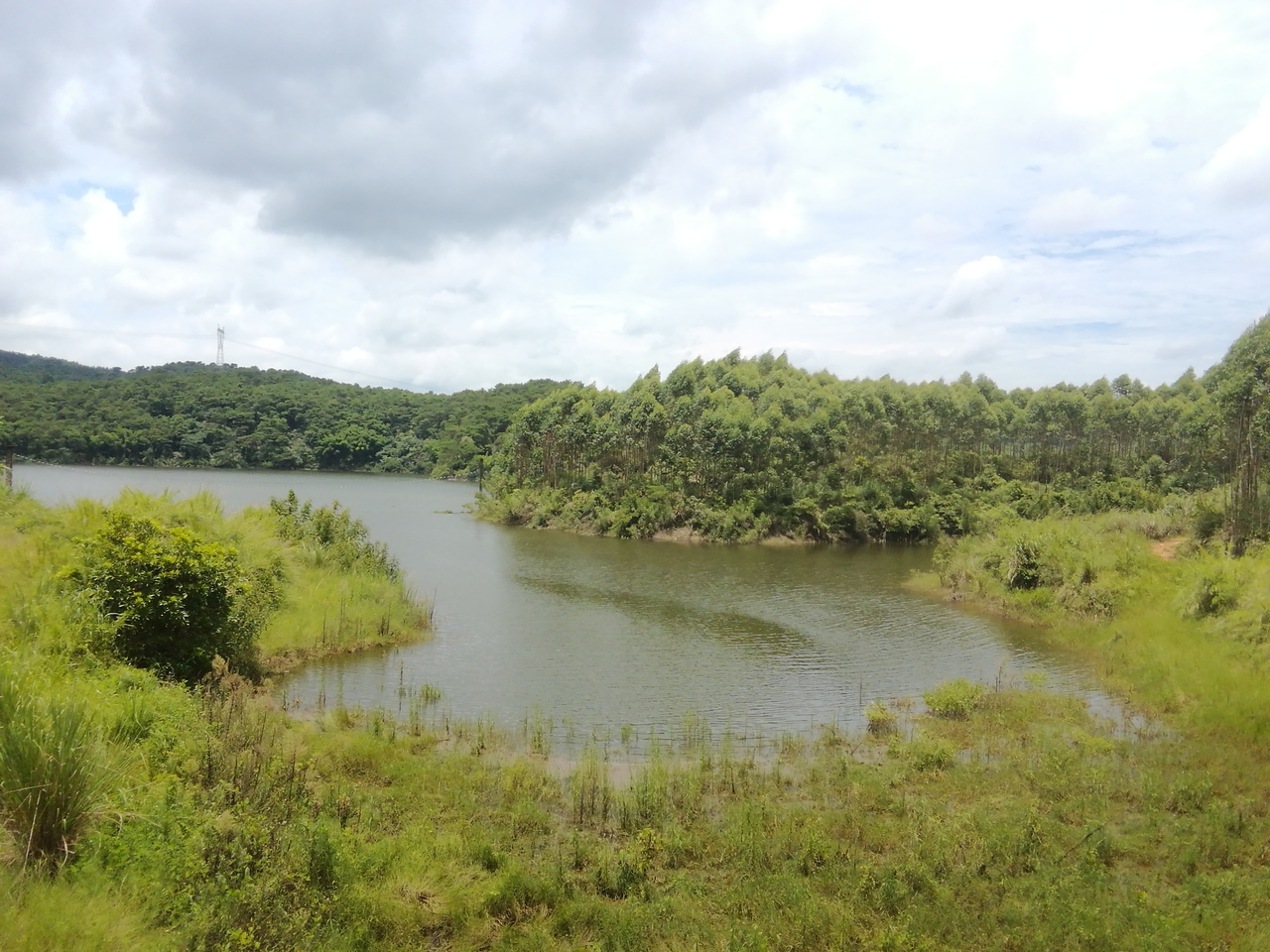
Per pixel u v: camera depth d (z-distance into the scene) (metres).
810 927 9.71
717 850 12.12
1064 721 19.47
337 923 8.95
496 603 35.50
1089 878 10.97
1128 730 18.80
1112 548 36.28
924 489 74.75
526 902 10.41
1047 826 12.60
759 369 99.06
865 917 10.09
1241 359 44.03
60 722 9.25
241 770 12.08
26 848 8.48
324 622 25.16
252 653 22.09
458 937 9.54
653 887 10.85
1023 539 38.44
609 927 9.77
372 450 151.12
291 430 144.00
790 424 72.00
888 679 24.52
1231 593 26.09
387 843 10.97
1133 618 29.72
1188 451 81.50
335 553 33.88
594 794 13.64
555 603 35.94
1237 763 15.66
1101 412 85.19
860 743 18.22
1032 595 35.84
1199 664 22.19
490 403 164.00
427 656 25.33
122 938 7.38
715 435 70.88
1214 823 12.62
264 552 26.31
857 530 68.12
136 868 8.65
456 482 136.62
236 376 160.12
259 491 96.56
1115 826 13.08
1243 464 43.91
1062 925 9.74
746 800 13.77
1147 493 75.06
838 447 75.31
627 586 41.69
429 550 54.59
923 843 12.01
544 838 12.47
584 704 21.03
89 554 18.41
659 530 66.88
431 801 13.27
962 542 47.91
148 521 18.98
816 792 14.74
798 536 66.94
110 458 119.94
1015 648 29.16
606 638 29.14
